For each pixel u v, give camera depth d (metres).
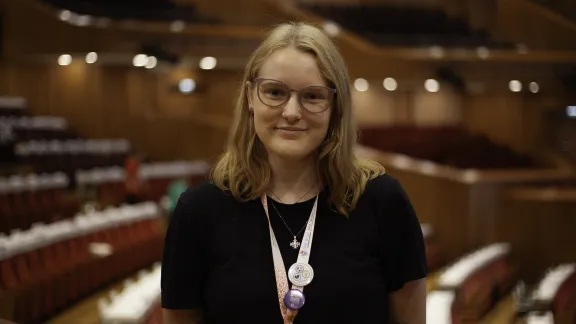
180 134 9.85
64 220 5.79
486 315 5.30
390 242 1.07
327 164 1.08
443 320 3.16
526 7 8.03
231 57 9.13
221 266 1.06
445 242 7.16
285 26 1.09
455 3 9.55
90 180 8.14
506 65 8.72
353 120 1.08
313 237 1.05
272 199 1.08
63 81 9.88
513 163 8.51
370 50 9.25
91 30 8.71
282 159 1.09
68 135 9.24
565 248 6.79
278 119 1.05
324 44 1.06
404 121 10.57
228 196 1.09
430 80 9.29
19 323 3.72
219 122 9.69
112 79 10.07
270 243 1.05
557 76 8.29
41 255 4.38
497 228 7.01
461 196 7.08
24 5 8.72
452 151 8.88
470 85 9.06
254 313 1.03
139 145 9.95
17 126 8.68
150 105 10.30
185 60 9.09
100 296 4.78
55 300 4.24
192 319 1.12
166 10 9.13
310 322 1.01
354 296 1.02
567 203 6.77
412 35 9.70
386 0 10.52
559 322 4.38
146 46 8.86
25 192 6.46
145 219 6.23
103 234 5.38
